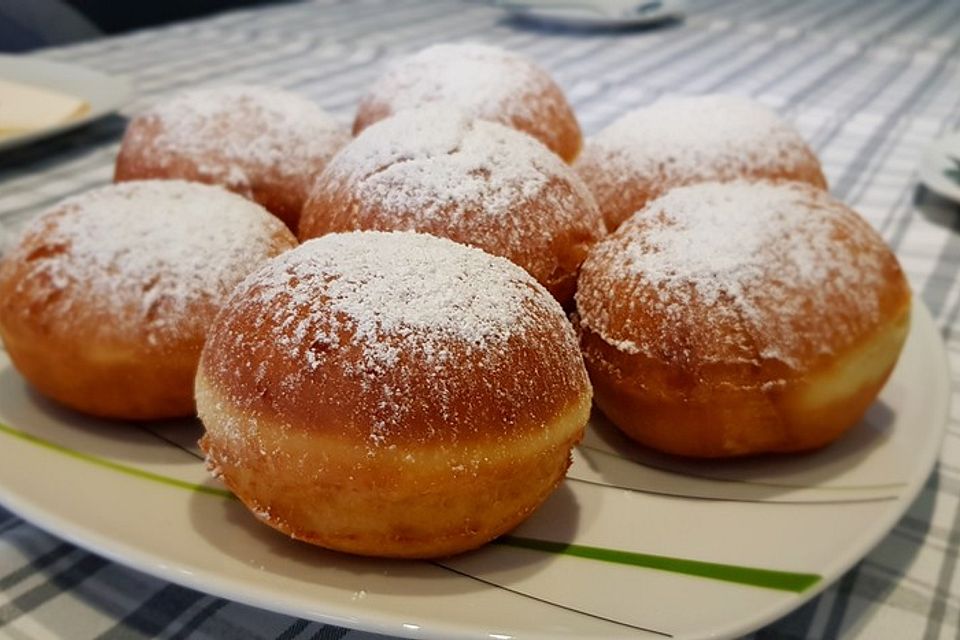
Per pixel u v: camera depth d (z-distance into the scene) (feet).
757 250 0.86
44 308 0.90
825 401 0.84
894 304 0.88
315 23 2.43
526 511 0.76
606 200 1.10
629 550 0.78
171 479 0.85
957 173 1.43
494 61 1.24
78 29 2.84
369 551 0.74
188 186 1.02
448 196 0.91
